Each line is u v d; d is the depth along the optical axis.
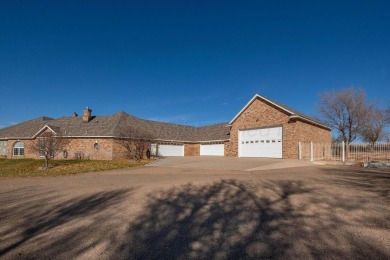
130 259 3.85
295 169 16.23
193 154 39.88
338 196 7.65
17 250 4.22
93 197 8.20
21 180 13.20
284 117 24.72
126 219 5.77
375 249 4.04
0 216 6.21
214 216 5.86
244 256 3.88
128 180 11.99
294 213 6.00
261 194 8.06
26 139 32.75
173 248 4.21
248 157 27.61
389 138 35.56
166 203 7.13
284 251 4.02
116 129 29.84
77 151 29.73
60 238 4.71
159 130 37.53
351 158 20.00
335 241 4.37
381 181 10.55
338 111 34.28
